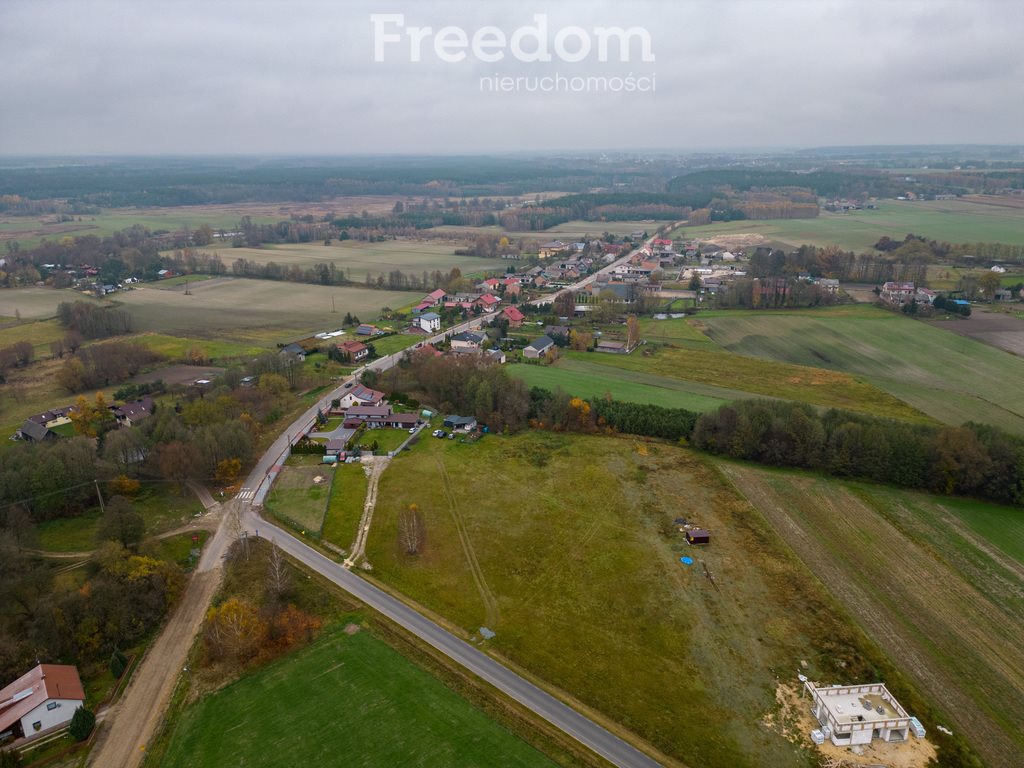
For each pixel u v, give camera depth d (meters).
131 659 63.31
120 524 76.44
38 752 52.91
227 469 97.12
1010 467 90.75
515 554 79.88
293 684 59.53
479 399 120.25
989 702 57.47
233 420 107.94
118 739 54.16
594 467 102.56
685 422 113.00
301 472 101.94
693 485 96.75
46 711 54.78
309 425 119.06
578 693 58.75
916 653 63.28
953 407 125.06
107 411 119.12
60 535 84.88
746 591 72.50
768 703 57.41
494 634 66.31
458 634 66.38
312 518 88.25
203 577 76.31
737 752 52.50
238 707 56.97
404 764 51.16
